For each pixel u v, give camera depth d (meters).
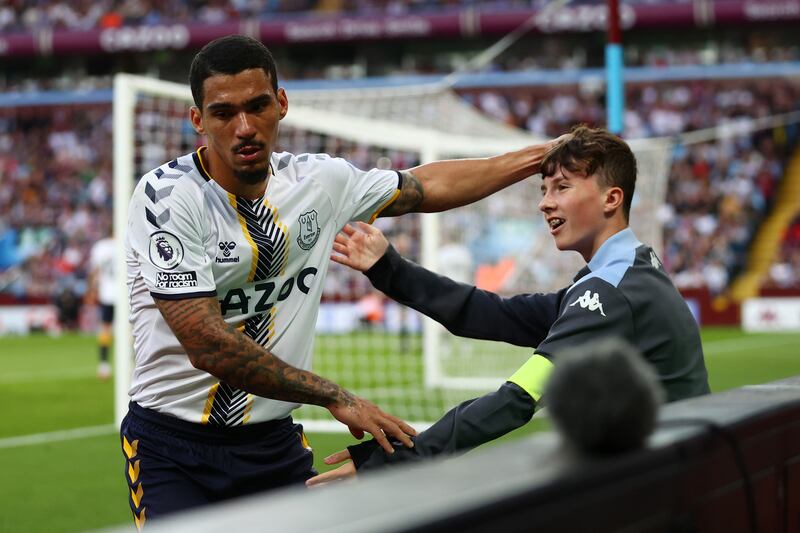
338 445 6.75
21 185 26.20
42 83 29.56
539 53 27.47
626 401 1.17
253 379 2.36
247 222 2.53
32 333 21.83
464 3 26.83
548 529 1.06
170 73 29.31
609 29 7.56
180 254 2.41
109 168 26.28
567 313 2.26
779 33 26.42
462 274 12.00
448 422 2.25
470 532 0.98
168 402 2.64
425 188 2.87
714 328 20.95
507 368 11.21
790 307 20.77
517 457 1.17
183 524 0.91
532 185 11.71
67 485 5.71
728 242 23.27
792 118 23.20
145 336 2.63
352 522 0.92
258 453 2.67
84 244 24.61
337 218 2.72
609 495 1.15
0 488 5.63
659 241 11.99
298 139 13.34
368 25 25.89
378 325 18.66
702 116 25.22
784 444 1.63
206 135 2.45
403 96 9.36
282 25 26.12
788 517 1.65
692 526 1.32
